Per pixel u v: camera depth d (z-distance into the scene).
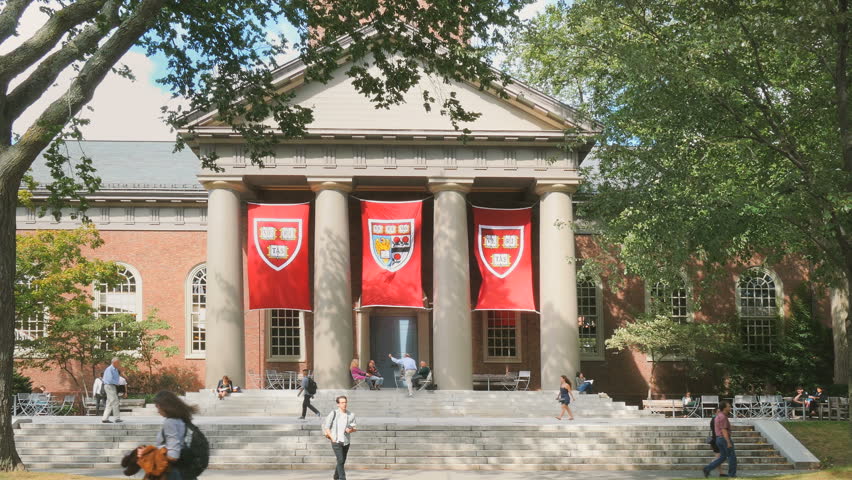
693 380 45.94
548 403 37.53
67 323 39.38
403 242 39.09
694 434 29.55
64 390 44.59
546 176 40.19
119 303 46.03
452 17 22.69
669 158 21.47
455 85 40.41
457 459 27.19
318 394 37.62
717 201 20.45
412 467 26.88
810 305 46.41
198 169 49.25
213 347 38.62
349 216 45.25
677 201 20.97
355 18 23.67
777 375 44.34
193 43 24.23
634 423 30.89
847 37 19.17
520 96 39.94
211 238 39.41
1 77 17.75
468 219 45.47
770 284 47.28
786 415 39.34
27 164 18.41
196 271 46.44
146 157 51.31
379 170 40.12
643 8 21.56
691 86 20.22
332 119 39.84
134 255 46.34
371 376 39.16
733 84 20.09
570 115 39.78
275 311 45.31
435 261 40.09
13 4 18.31
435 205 40.59
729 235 20.39
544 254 40.06
